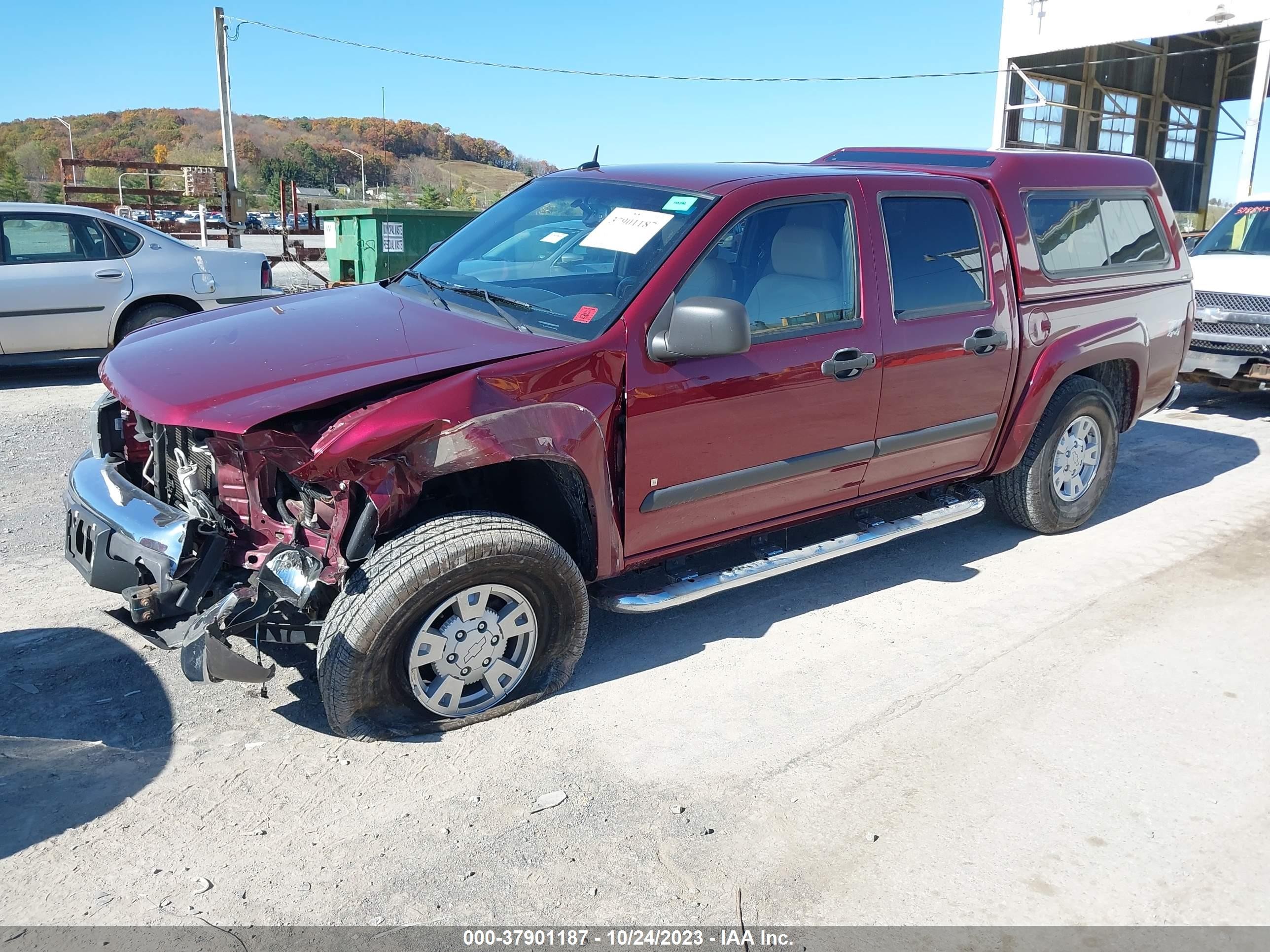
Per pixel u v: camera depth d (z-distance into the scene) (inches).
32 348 358.9
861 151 225.8
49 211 359.6
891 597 188.5
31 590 178.1
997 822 122.0
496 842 115.7
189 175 851.4
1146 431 327.0
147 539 128.7
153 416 123.6
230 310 167.5
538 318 145.2
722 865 113.1
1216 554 213.2
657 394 140.8
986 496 239.5
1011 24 885.8
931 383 175.8
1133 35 800.3
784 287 156.3
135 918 102.0
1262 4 711.7
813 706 148.3
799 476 163.5
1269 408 362.6
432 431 121.5
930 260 175.5
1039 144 952.3
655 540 151.1
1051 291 197.0
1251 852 118.0
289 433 120.0
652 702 148.0
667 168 172.4
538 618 140.4
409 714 134.4
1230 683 157.9
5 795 120.7
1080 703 150.9
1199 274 345.1
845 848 116.6
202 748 132.3
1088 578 199.0
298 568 121.7
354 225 559.8
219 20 845.2
